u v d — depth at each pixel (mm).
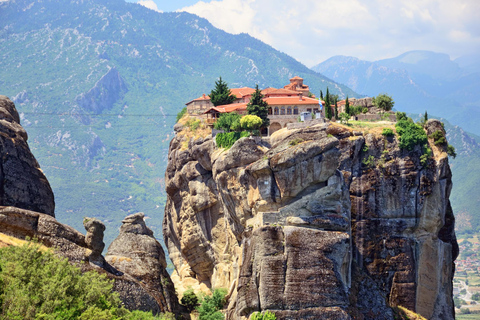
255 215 92312
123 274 84812
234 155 105562
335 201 87250
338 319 80000
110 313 64188
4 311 58438
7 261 64688
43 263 67500
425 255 100812
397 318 92000
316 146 87000
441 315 102188
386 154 101625
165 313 87500
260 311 80938
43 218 77562
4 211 75125
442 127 105875
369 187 100875
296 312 79875
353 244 99812
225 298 108375
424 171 101188
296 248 82312
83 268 78375
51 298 61875
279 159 87562
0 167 85312
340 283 82125
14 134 90812
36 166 93812
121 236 97188
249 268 83125
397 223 100375
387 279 99188
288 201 88438
